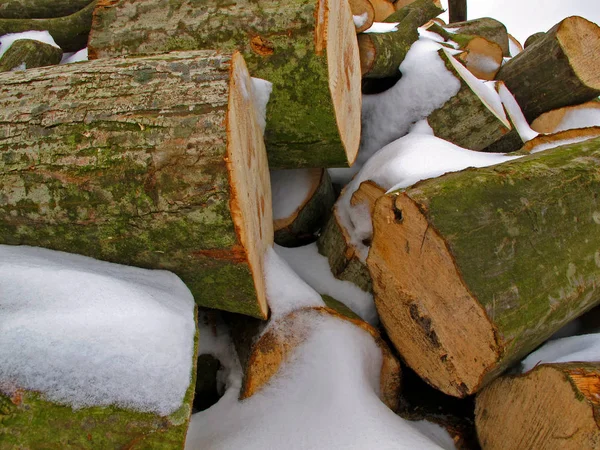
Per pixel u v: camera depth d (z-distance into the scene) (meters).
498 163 0.92
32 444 0.62
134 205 0.73
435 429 0.87
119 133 0.72
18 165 0.74
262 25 0.90
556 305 0.76
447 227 0.74
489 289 0.72
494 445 0.80
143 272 0.79
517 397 0.77
